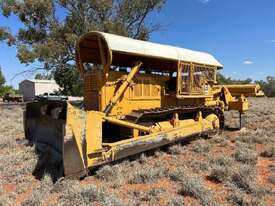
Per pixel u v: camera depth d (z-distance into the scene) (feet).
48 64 103.55
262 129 43.34
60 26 107.96
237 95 44.98
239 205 18.01
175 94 33.76
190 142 34.37
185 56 33.76
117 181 21.26
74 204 17.63
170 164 26.21
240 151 28.81
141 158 26.66
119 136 28.09
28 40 110.83
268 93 266.77
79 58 29.48
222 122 42.24
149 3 114.73
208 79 39.11
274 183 21.57
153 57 29.40
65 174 20.45
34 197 18.12
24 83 206.69
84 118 21.53
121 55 29.25
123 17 116.26
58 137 24.52
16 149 30.12
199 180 21.12
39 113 28.07
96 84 27.37
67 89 111.45
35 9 105.09
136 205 17.71
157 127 29.32
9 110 77.25
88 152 21.76
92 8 110.22
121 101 28.22
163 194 19.39
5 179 21.86
